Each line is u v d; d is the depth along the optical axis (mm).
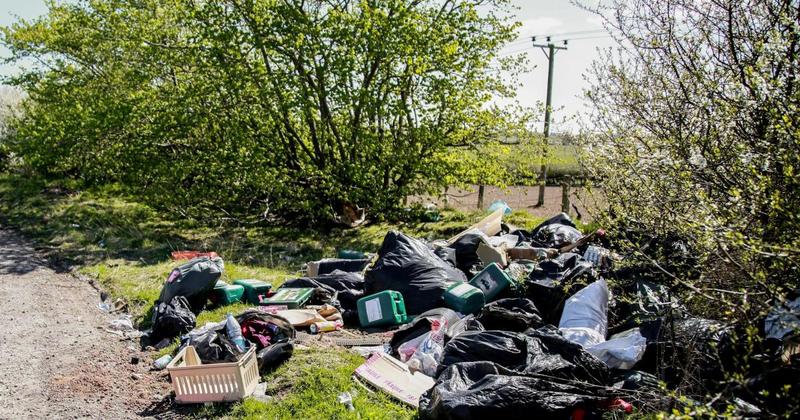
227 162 12859
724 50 4594
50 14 18453
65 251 10922
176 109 12625
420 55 12227
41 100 17766
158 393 5293
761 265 3477
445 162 13039
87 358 6070
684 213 4090
